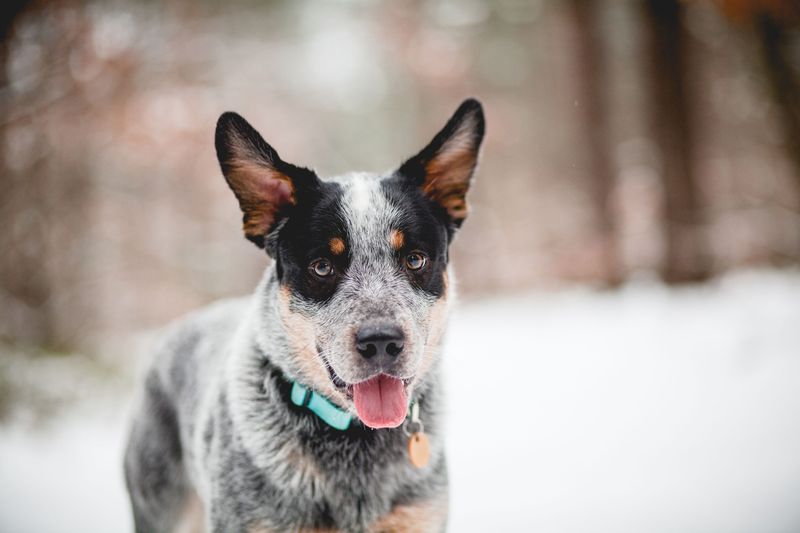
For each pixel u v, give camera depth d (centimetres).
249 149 300
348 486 274
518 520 393
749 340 673
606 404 577
